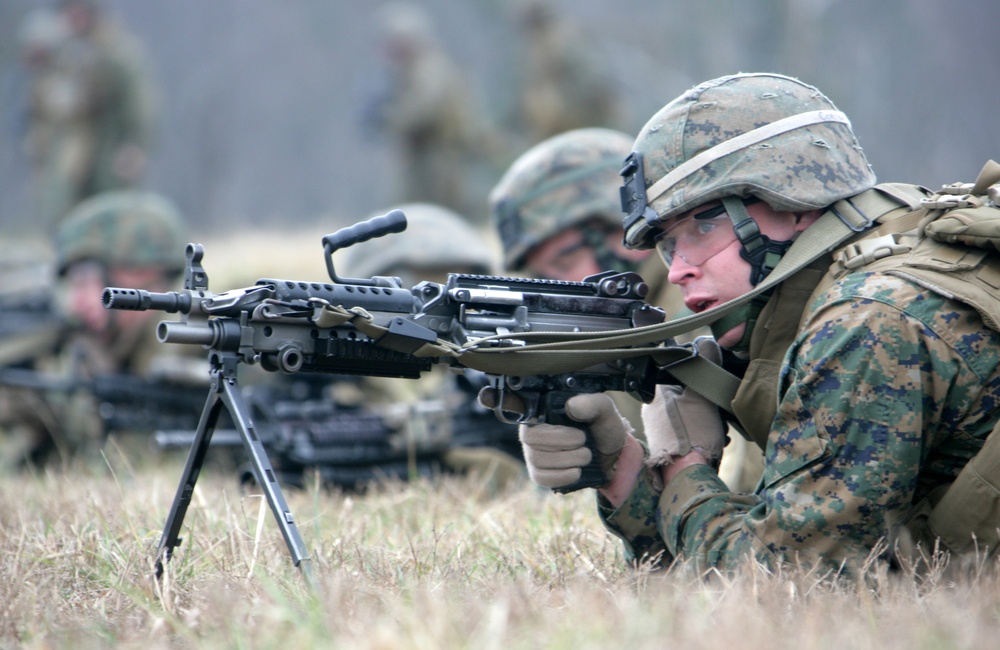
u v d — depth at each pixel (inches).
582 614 347.3
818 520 398.6
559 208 747.4
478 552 498.6
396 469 793.6
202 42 4224.9
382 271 989.2
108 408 1049.5
